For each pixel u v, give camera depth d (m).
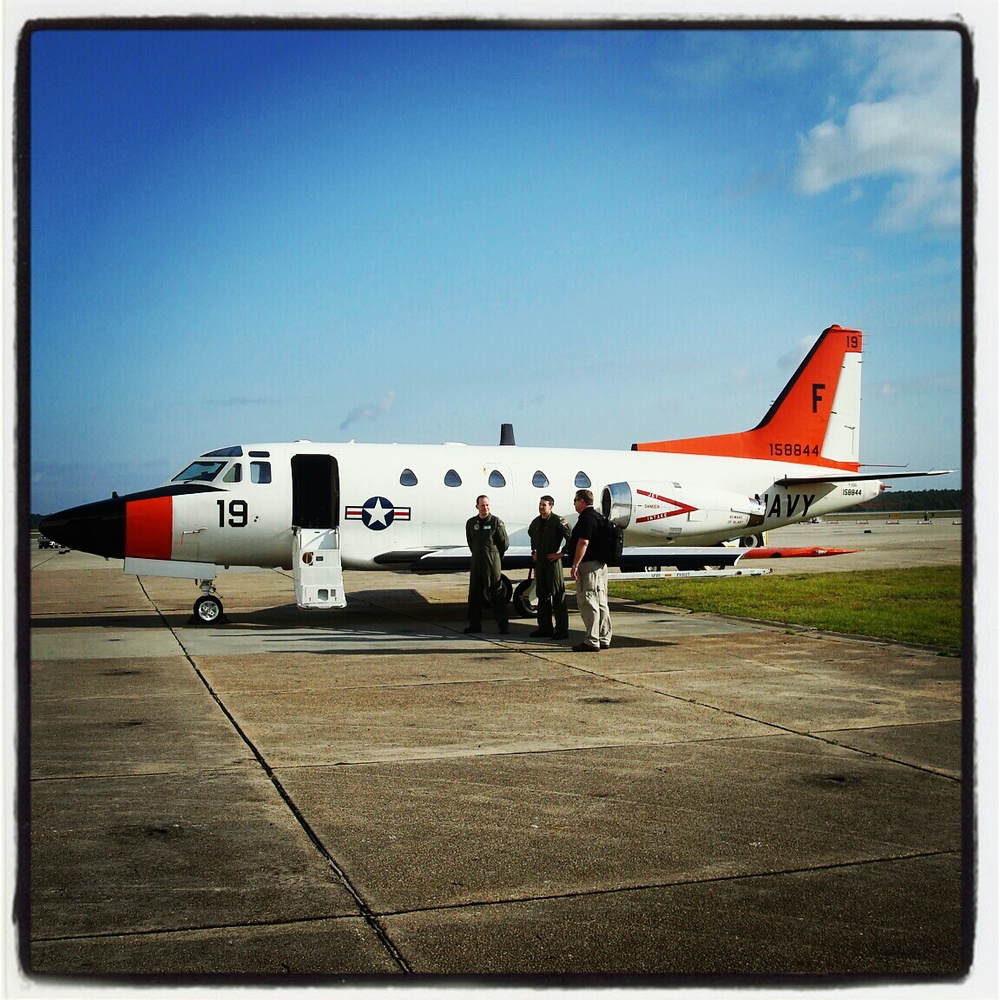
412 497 16.45
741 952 3.90
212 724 8.05
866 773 6.53
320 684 9.96
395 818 5.60
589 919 4.23
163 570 15.54
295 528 15.53
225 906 4.36
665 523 17.12
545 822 5.54
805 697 9.17
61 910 4.31
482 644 13.13
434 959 3.84
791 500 20.08
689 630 14.53
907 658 11.62
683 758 6.92
